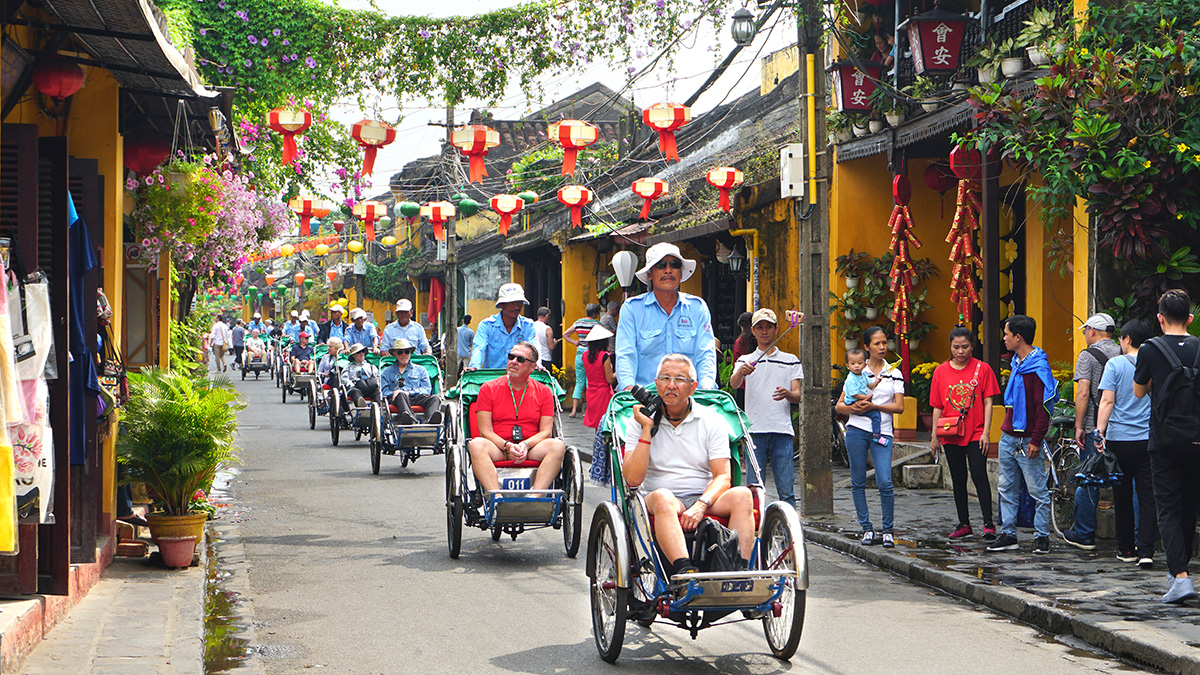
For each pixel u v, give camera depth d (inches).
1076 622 251.4
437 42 565.9
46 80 274.5
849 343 589.0
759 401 363.9
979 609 281.7
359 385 677.3
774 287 644.7
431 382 590.9
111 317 316.8
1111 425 315.0
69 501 241.3
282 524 411.2
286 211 554.3
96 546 287.0
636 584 233.8
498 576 322.0
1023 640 251.3
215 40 581.3
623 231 796.6
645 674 223.8
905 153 534.3
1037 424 333.7
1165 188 352.2
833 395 586.2
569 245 1002.7
